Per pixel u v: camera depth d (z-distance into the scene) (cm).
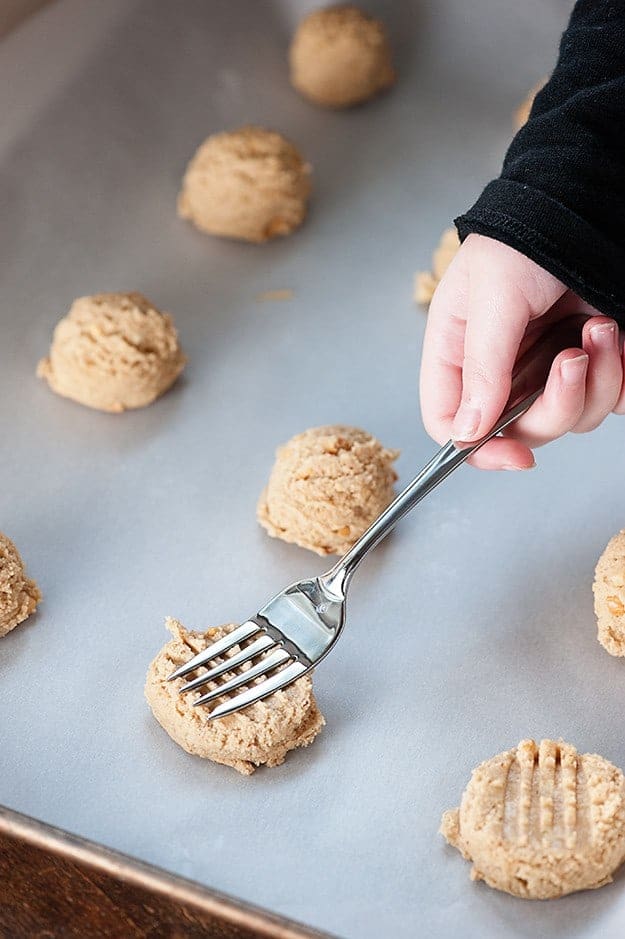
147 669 52
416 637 53
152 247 67
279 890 46
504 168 53
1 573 52
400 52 77
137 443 59
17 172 67
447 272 52
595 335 49
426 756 50
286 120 74
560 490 58
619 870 47
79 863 46
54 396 61
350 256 67
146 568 55
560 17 77
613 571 52
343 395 61
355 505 55
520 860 45
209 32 75
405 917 46
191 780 49
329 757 49
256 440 59
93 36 71
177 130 72
